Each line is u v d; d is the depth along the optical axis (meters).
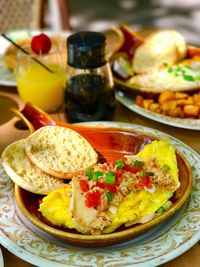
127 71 0.77
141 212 0.45
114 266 0.40
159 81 0.72
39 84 0.67
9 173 0.49
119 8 2.45
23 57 0.68
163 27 2.20
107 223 0.43
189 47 0.82
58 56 0.69
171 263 0.42
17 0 1.17
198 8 2.42
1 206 0.48
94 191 0.45
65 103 0.65
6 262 0.43
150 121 0.67
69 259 0.41
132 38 0.83
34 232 0.45
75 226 0.43
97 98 0.62
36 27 1.18
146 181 0.46
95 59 0.60
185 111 0.65
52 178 0.51
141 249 0.42
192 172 0.53
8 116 0.69
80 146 0.55
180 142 0.58
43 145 0.54
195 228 0.44
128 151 0.57
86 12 2.41
